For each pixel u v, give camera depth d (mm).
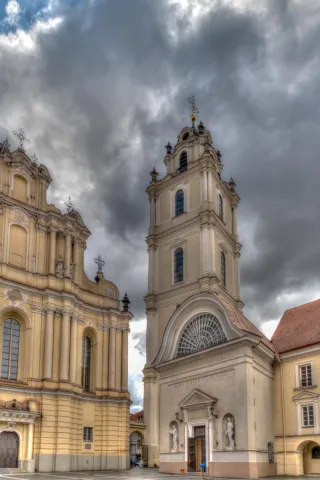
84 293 57438
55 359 50312
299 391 41531
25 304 50281
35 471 45250
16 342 49625
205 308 45750
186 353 46938
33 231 54125
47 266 53781
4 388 45969
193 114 75562
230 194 74125
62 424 47875
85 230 59312
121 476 40219
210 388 42094
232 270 69375
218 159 73562
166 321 64062
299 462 40469
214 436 40344
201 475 39500
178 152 72875
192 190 67562
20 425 45719
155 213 71312
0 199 51438
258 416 39469
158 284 67250
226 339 42031
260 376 41312
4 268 49844
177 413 44906
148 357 63562
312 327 44844
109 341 57469
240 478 36844
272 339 48125
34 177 56375
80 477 38969
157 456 58875
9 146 55031
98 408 54438
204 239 62500
